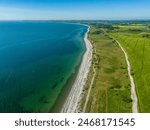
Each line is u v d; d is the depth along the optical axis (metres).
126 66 86.50
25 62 97.06
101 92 60.97
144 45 120.06
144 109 50.25
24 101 56.56
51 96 59.81
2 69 84.75
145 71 75.62
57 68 87.56
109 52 117.00
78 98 57.75
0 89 64.19
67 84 68.69
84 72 81.12
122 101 55.03
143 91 59.72
